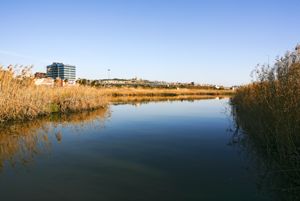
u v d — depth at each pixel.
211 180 7.48
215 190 6.82
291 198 6.34
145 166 8.72
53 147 11.16
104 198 6.40
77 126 16.28
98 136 13.41
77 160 9.38
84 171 8.24
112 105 33.59
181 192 6.72
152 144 11.73
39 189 6.91
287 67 9.27
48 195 6.57
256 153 10.12
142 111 25.83
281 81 9.37
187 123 17.94
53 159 9.48
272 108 9.48
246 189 6.89
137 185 7.16
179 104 35.72
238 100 21.92
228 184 7.20
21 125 16.22
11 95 17.17
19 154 10.12
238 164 8.88
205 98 53.34
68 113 21.83
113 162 9.14
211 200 6.28
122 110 26.73
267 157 9.45
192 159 9.51
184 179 7.58
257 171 8.15
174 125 17.05
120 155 9.99
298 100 8.37
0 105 16.19
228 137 13.16
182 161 9.26
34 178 7.66
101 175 7.89
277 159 8.87
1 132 14.14
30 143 11.84
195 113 24.14
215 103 37.81
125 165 8.81
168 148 11.02
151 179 7.58
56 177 7.75
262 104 11.04
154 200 6.30
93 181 7.43
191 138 13.02
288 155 7.92
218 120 19.41
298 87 8.61
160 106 32.09
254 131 11.88
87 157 9.73
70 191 6.79
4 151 10.55
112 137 13.18
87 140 12.48
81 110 23.30
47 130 14.88
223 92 76.12
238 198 6.38
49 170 8.33
